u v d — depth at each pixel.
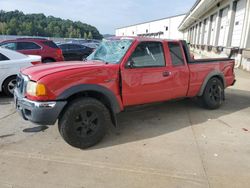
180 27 47.62
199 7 20.89
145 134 4.47
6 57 6.90
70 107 3.75
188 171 3.29
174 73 4.94
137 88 4.43
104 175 3.19
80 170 3.29
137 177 3.15
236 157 3.68
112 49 4.69
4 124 4.88
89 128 3.91
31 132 4.51
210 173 3.26
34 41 10.77
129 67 4.30
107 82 4.05
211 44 21.88
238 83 9.20
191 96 5.50
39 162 3.47
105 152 3.79
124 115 5.46
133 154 3.74
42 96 3.58
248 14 12.34
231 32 15.48
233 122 5.14
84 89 3.82
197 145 4.05
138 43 4.47
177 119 5.26
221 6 17.91
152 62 4.64
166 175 3.20
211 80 5.73
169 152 3.80
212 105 5.86
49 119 3.65
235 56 13.82
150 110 5.82
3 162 3.46
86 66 4.00
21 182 3.02
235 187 2.98
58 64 4.32
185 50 5.22
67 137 3.79
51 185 2.98
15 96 4.14
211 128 4.79
